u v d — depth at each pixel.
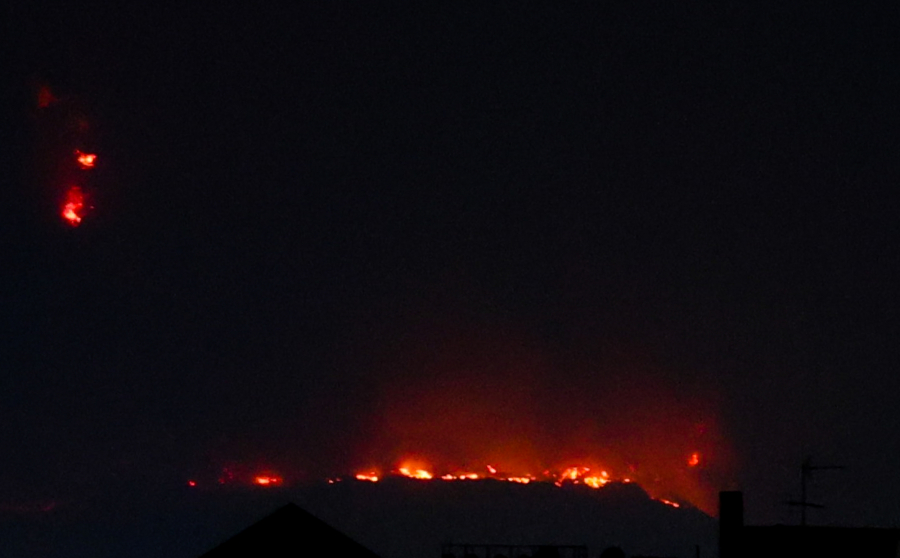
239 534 15.58
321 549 15.50
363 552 15.53
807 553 15.59
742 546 15.91
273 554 15.48
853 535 15.52
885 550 15.35
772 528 15.89
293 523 15.61
